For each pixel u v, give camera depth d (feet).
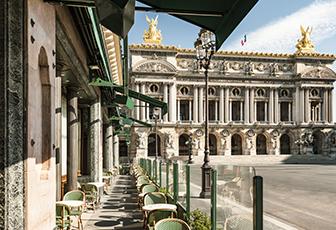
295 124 261.03
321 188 77.66
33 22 14.87
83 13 23.32
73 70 30.89
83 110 64.39
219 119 254.47
